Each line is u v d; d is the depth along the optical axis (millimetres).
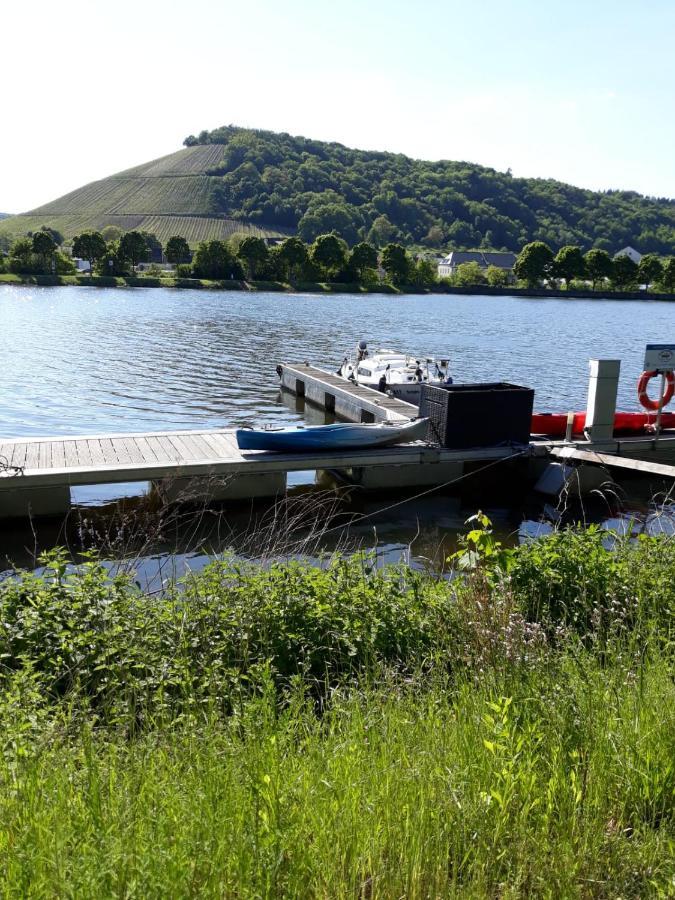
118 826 2656
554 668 4293
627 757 3213
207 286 96562
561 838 2791
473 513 14188
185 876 2367
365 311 66875
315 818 2742
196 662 5094
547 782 3117
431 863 2656
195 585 6016
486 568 6168
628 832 2973
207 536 12148
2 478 12164
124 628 5359
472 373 32469
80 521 12594
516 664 4254
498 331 52406
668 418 17797
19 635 5238
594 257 113938
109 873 2322
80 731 3854
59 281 96625
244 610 5617
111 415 22406
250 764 3172
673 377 16859
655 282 116125
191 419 22312
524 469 15883
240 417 22891
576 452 15039
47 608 5617
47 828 2572
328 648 5352
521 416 15750
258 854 2525
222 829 2639
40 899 2271
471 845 2697
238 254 100438
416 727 3709
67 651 5090
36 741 3670
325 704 4820
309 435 14766
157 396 25438
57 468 12773
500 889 2609
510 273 121688
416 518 13766
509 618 4828
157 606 5855
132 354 35031
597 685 4027
